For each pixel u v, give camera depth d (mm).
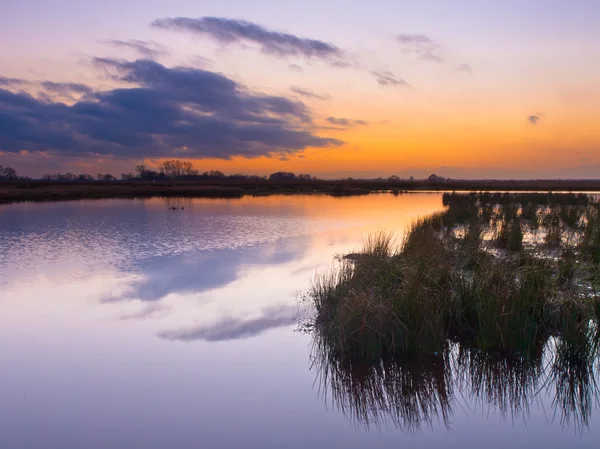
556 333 6852
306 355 6906
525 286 7469
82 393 5867
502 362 6379
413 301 6965
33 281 11242
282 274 11836
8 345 7355
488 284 7484
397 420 5273
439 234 15719
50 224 22859
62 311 8984
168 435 4973
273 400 5688
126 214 28859
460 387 5973
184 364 6637
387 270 8727
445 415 5367
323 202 42406
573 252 11859
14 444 4832
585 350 6121
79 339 7574
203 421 5234
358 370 6359
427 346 6621
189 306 9227
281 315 8656
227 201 44469
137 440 4895
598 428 5031
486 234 16406
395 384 6051
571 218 18922
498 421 5207
